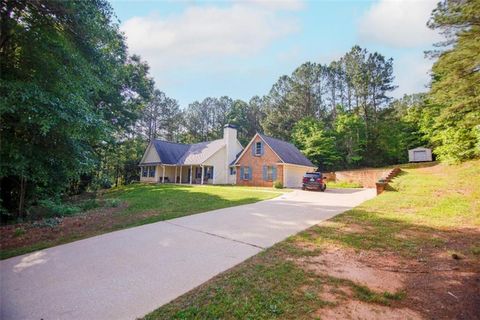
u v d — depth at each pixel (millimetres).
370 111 36688
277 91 46250
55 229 7047
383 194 12633
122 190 21000
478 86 11039
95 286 3664
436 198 9977
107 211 9914
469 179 12086
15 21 6926
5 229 7066
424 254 4734
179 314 2932
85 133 7688
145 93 23578
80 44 7836
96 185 20297
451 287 3514
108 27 8758
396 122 34969
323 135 33500
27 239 6156
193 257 4781
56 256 4895
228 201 12062
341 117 34156
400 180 15688
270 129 43719
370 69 36656
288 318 2840
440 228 6375
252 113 52875
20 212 8703
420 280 3748
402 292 3412
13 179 8906
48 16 6906
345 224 7070
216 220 7852
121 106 19734
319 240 5668
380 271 4070
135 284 3717
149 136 47125
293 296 3297
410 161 30531
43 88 6746
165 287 3615
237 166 26734
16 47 7305
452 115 13477
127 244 5598
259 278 3820
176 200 12625
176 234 6348
